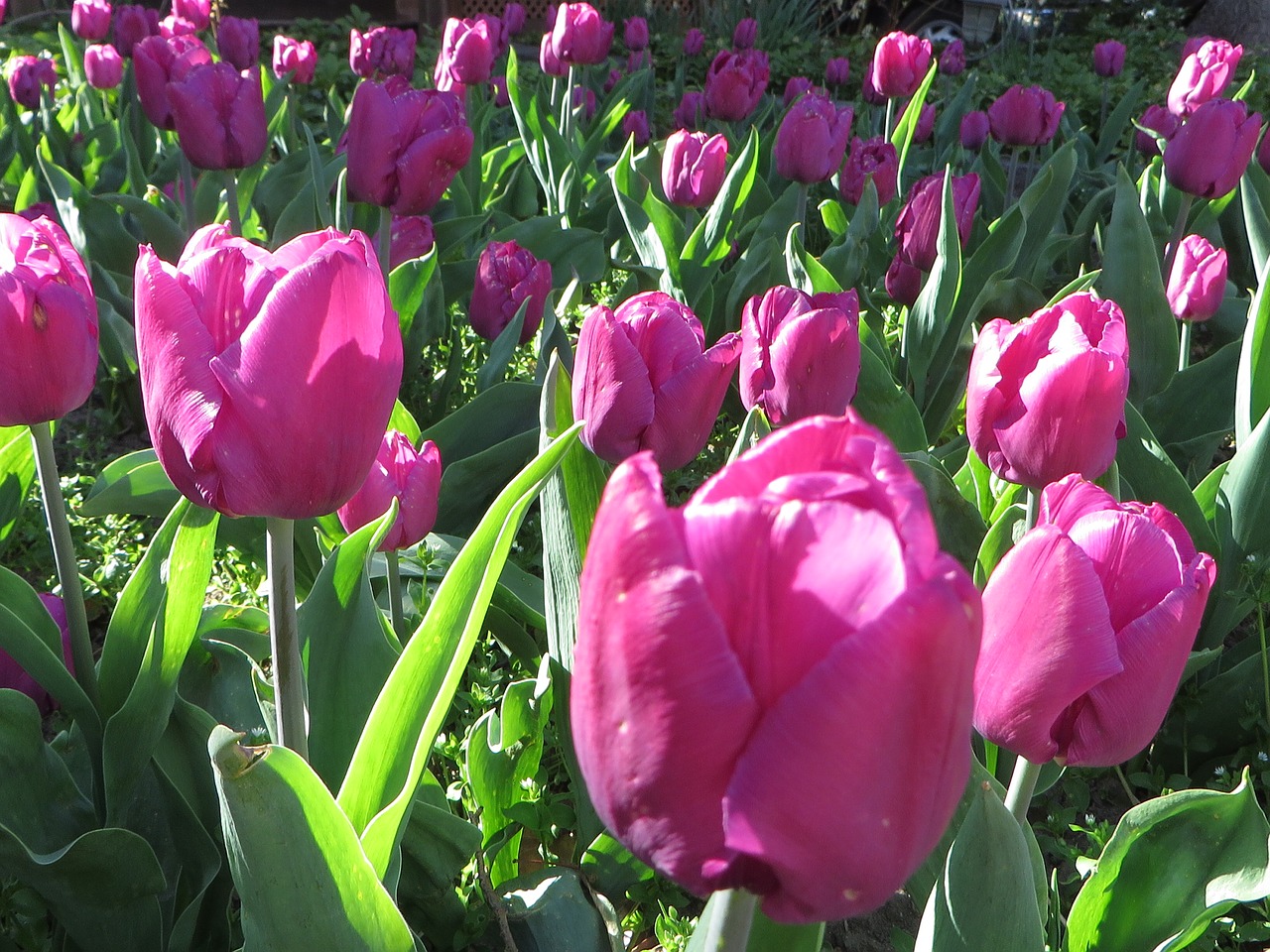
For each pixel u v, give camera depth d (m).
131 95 1.33
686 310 0.50
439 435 0.69
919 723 0.17
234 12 3.48
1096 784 0.60
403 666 0.33
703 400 0.44
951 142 1.61
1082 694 0.28
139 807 0.46
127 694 0.42
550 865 0.50
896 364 0.89
